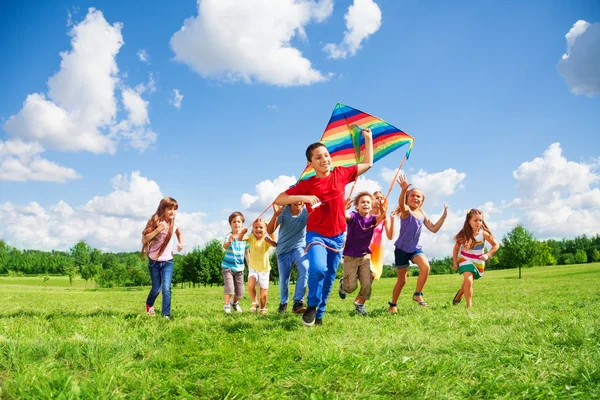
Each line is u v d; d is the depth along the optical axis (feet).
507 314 19.10
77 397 8.23
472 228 25.68
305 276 21.88
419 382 9.21
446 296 42.60
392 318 20.25
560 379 9.02
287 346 12.45
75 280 377.30
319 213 16.53
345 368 10.06
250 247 27.71
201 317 21.26
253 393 9.00
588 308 21.94
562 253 432.66
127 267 307.99
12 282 335.47
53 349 11.51
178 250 23.06
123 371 10.19
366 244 23.75
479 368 10.00
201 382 9.68
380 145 19.29
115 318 19.94
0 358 10.38
